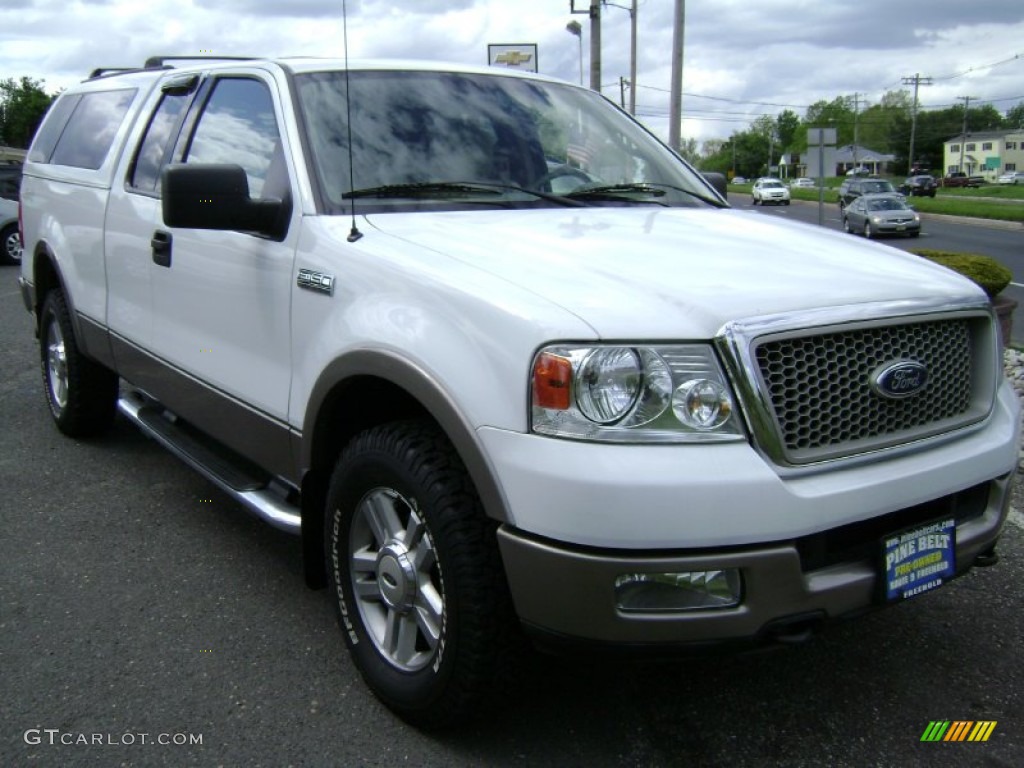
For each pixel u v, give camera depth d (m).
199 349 3.82
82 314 5.05
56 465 5.25
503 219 3.16
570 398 2.28
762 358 2.35
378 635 2.95
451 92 3.78
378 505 2.86
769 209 53.03
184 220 3.08
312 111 3.43
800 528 2.31
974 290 2.85
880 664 3.25
